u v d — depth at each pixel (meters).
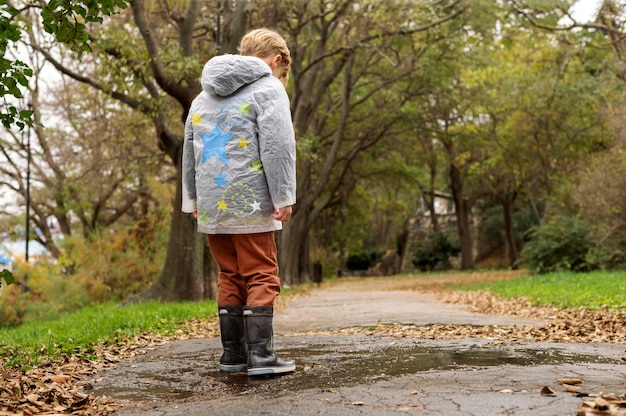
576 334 6.57
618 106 22.66
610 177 21.73
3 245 22.03
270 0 20.05
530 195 32.81
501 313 10.87
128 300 16.41
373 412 2.87
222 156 4.01
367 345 5.54
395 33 22.94
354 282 35.91
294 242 31.28
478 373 3.73
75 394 3.74
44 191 31.47
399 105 30.31
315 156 23.09
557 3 19.41
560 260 25.03
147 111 16.45
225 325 4.26
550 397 3.04
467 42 25.56
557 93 27.72
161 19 20.83
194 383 3.98
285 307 14.19
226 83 4.02
